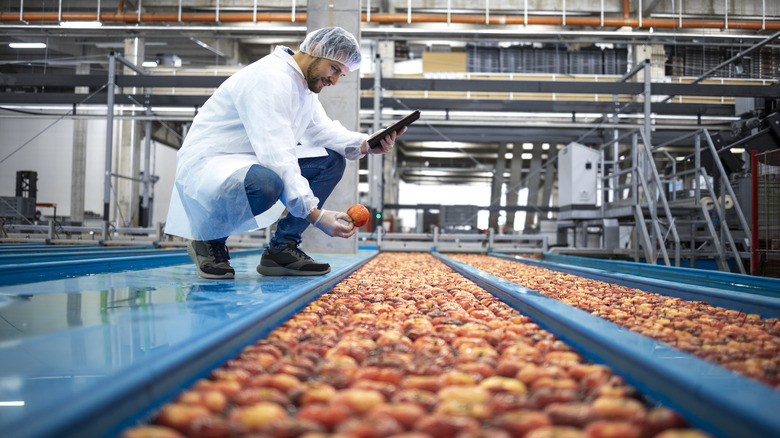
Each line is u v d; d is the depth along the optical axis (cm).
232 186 231
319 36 251
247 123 239
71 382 96
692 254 755
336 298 229
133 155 1870
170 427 71
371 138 291
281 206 260
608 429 65
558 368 100
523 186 2327
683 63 1468
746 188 830
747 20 1474
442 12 1480
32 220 1291
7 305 174
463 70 1390
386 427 67
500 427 69
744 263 787
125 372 81
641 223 755
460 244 975
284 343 130
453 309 195
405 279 339
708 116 1248
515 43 1502
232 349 118
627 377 103
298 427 68
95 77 1140
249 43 1853
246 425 70
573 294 271
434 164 2855
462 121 1219
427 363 110
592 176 1005
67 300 186
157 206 2158
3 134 1942
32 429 58
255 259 501
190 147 250
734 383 79
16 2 1522
